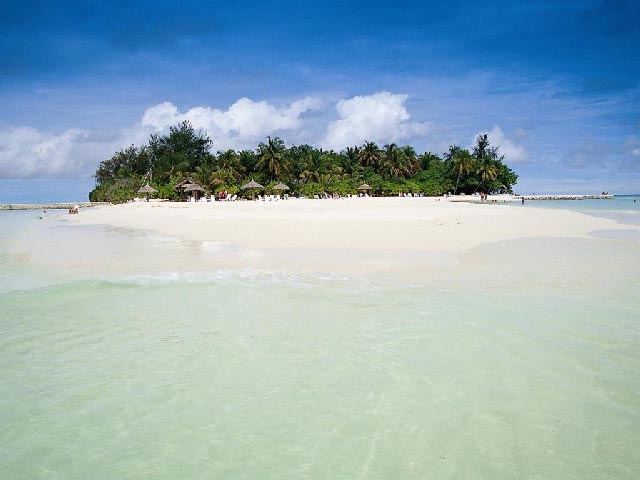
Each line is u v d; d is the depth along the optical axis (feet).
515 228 87.97
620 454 16.98
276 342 28.45
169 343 28.55
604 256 57.72
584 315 32.78
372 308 35.50
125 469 16.47
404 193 310.45
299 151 339.57
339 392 21.86
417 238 74.79
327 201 201.77
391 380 23.00
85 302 38.47
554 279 44.62
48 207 343.87
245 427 19.06
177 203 211.61
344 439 18.11
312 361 25.48
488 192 349.00
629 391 21.56
